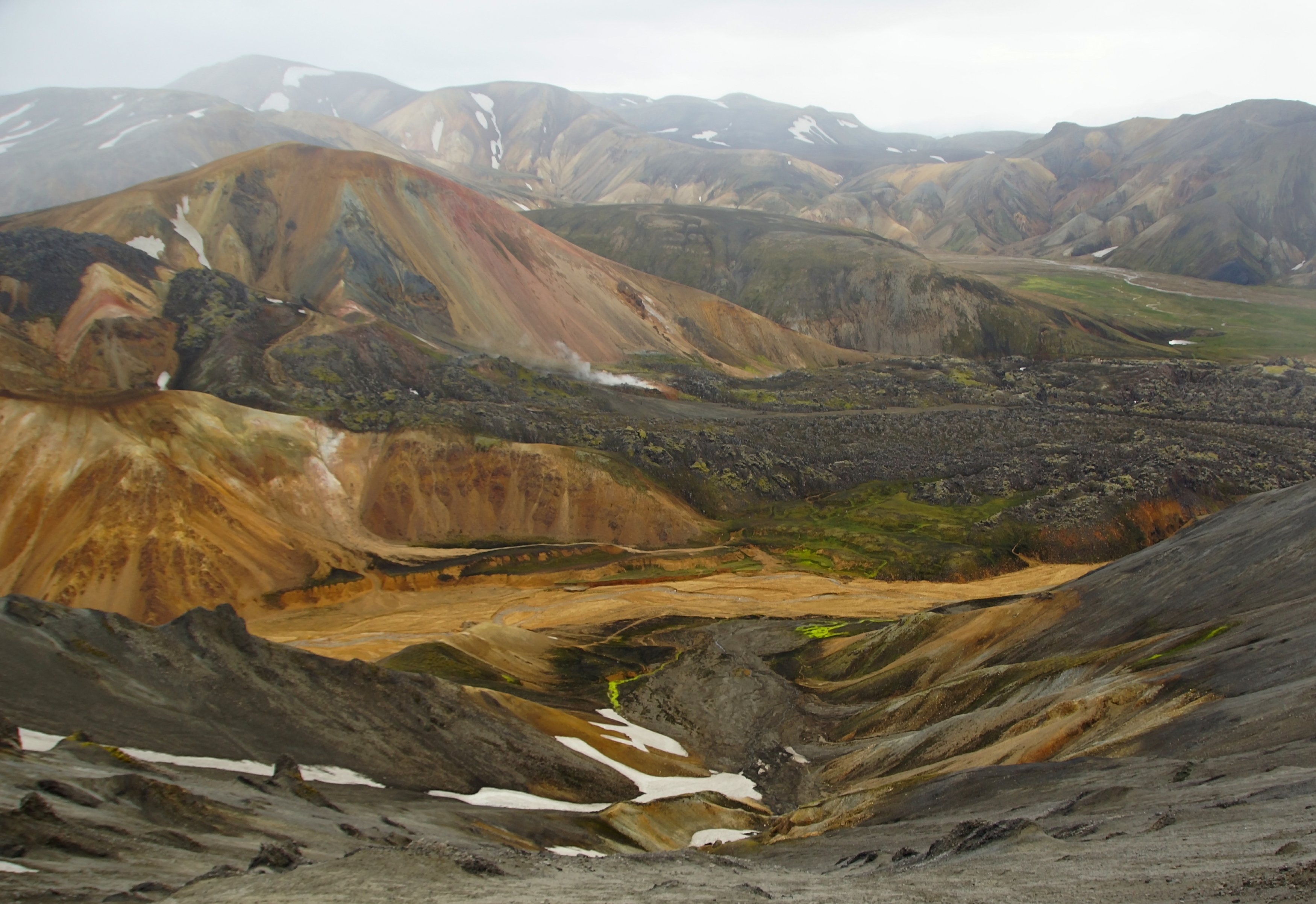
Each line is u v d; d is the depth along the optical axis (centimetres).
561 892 2220
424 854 2453
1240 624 4612
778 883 2664
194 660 4525
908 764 4950
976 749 4694
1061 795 3344
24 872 2031
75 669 4038
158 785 2836
